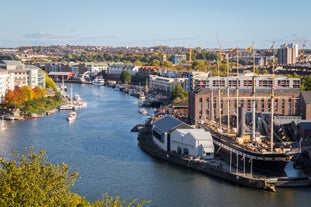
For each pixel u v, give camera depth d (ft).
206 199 546.26
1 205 253.65
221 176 636.89
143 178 628.69
